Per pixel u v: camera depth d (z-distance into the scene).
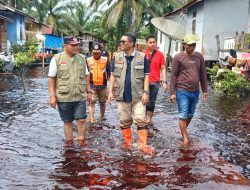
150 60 8.18
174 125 8.38
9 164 5.52
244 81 13.62
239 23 23.81
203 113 9.84
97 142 6.77
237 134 7.56
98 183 4.88
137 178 5.07
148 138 7.14
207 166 5.59
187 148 6.50
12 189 4.64
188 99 6.81
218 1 23.72
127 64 6.45
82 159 5.81
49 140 6.86
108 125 8.23
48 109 10.11
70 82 6.48
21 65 22.23
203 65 6.98
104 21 40.09
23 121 8.47
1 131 7.47
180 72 6.84
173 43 32.62
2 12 29.36
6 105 10.70
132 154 6.11
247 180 5.08
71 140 6.74
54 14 50.69
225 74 14.52
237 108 10.69
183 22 30.22
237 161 5.86
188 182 4.97
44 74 23.67
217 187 4.82
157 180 5.02
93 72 8.55
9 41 28.53
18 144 6.56
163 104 11.61
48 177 5.05
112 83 6.64
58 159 5.79
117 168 5.44
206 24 23.84
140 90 6.48
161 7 40.56
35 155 5.96
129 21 38.66
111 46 41.41
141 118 6.45
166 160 5.83
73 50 6.43
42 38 32.22
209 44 23.88
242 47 17.47
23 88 15.32
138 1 38.59
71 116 6.67
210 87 16.59
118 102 6.59
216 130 7.89
